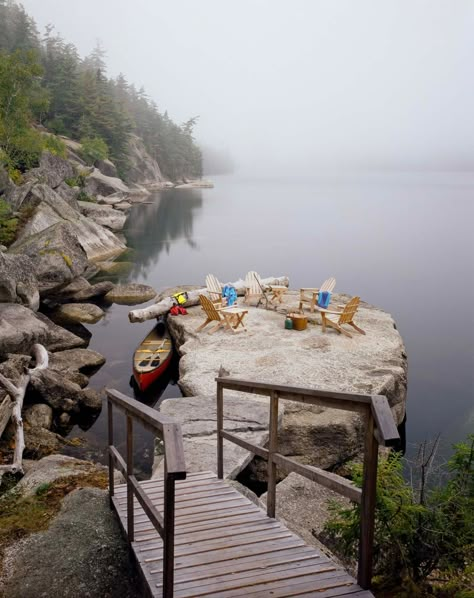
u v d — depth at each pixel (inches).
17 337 466.0
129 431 128.9
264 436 268.5
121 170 3361.2
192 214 2320.4
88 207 1699.1
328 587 106.6
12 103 1606.8
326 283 622.8
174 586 110.3
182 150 5068.9
